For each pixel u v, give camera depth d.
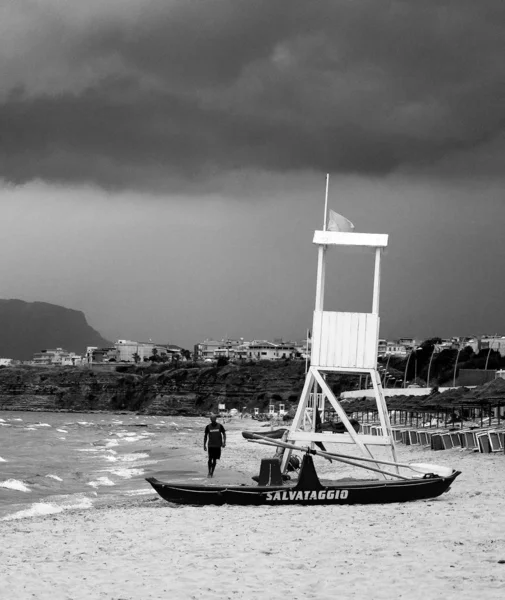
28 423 173.25
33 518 18.33
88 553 12.40
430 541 12.39
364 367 22.14
